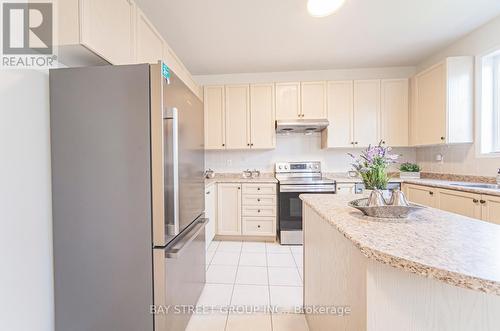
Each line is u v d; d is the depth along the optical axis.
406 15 2.33
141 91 1.27
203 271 2.12
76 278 1.32
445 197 2.43
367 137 3.47
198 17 2.29
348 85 3.49
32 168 1.23
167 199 1.33
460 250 0.71
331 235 1.18
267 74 3.83
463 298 0.73
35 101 1.25
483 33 2.54
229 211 3.39
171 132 1.34
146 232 1.28
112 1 1.48
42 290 1.27
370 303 0.76
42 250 1.27
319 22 2.41
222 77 3.88
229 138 3.61
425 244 0.75
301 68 3.67
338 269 1.08
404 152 3.73
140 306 1.29
